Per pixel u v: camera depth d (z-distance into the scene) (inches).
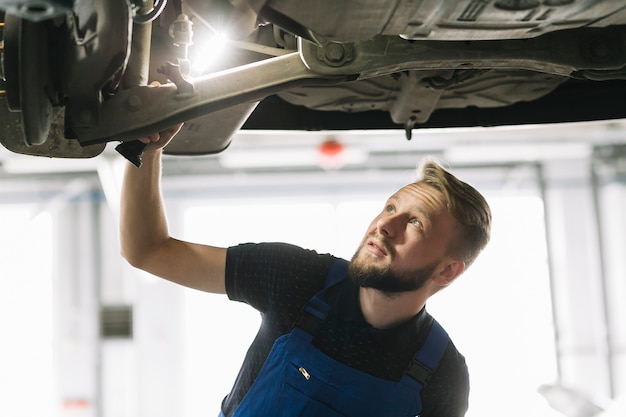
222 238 291.3
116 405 287.9
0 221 292.2
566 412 186.4
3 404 284.5
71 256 292.4
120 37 48.2
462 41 56.4
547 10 47.3
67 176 292.5
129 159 57.0
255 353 67.7
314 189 293.1
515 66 58.2
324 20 48.4
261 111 80.6
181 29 56.9
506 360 287.0
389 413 64.7
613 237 292.5
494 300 291.3
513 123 79.5
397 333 64.7
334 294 65.7
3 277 289.7
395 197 66.6
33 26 47.9
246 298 68.3
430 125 80.0
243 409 65.4
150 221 67.5
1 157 276.2
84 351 289.1
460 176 295.3
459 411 67.8
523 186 295.6
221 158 285.9
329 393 63.9
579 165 295.3
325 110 80.0
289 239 291.1
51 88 51.1
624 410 133.1
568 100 78.8
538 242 293.9
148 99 54.1
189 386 287.6
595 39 58.0
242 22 49.6
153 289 292.5
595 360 288.5
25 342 287.7
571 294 291.9
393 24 49.0
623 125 269.3
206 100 54.4
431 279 65.3
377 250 63.5
